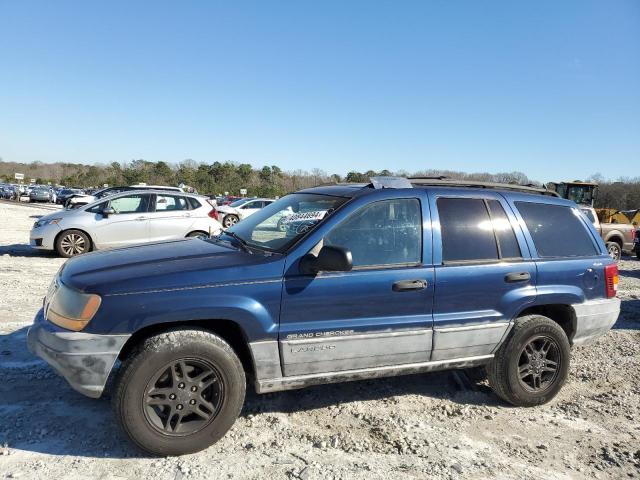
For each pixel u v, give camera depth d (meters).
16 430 3.42
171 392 3.18
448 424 3.88
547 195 4.70
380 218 3.78
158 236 11.34
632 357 5.61
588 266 4.45
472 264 3.96
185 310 3.18
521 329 4.10
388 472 3.17
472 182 4.38
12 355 4.74
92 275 3.28
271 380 3.44
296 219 3.86
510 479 3.17
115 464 3.09
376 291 3.61
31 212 29.11
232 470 3.09
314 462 3.23
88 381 3.10
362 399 4.23
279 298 3.38
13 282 7.97
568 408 4.26
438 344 3.85
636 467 3.38
